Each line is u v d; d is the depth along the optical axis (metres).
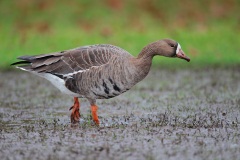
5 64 24.33
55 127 14.03
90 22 29.06
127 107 16.61
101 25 28.69
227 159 11.17
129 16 29.80
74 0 31.22
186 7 30.91
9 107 16.67
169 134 13.21
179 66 24.48
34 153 11.67
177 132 13.40
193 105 16.72
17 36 27.11
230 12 30.69
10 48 25.48
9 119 15.01
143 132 13.43
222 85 20.00
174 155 11.45
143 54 14.26
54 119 15.01
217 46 26.20
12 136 13.11
